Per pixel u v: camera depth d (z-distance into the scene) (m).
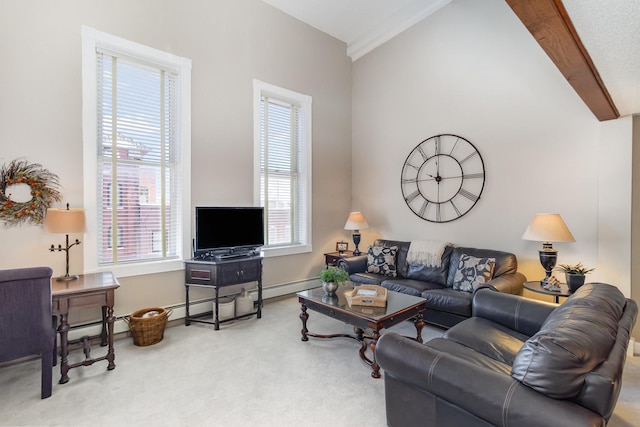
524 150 3.51
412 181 4.58
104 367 2.51
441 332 3.26
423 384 1.44
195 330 3.31
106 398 2.11
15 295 1.97
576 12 1.30
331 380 2.33
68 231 2.47
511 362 1.81
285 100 4.62
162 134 3.53
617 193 2.91
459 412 1.37
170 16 3.48
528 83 3.47
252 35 4.16
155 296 3.40
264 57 4.28
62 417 1.91
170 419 1.90
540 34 1.44
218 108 3.84
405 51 4.64
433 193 4.34
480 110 3.86
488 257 3.47
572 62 1.72
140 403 2.05
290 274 4.63
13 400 2.08
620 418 1.90
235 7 3.99
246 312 3.68
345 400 2.09
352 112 5.39
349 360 2.63
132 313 3.18
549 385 1.12
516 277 3.19
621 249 2.89
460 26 4.04
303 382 2.30
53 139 2.81
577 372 1.10
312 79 4.85
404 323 3.55
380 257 4.20
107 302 2.48
